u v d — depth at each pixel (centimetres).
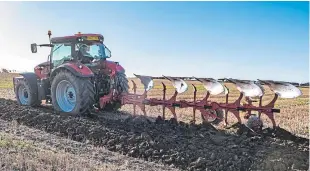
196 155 684
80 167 549
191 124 906
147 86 992
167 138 770
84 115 1045
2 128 880
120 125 891
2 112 1103
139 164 654
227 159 662
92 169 554
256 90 823
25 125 973
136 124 905
